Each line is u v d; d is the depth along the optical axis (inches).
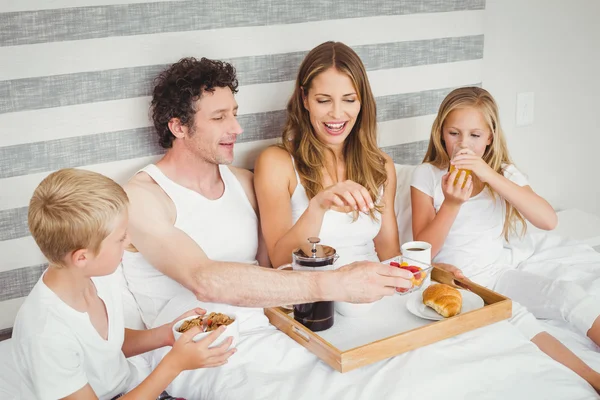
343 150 74.6
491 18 92.9
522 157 102.6
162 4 68.0
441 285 62.0
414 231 77.5
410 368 53.6
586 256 78.0
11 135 64.5
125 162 70.2
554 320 69.7
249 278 57.6
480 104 73.4
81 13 64.7
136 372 58.3
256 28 73.7
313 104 69.4
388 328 58.6
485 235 75.7
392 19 82.3
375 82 83.2
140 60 68.3
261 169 70.6
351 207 62.2
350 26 79.7
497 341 57.9
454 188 70.7
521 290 71.8
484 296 63.9
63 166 67.3
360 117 72.3
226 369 56.2
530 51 97.9
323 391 51.8
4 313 67.6
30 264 68.0
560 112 104.1
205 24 70.8
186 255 60.0
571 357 61.7
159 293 64.9
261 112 76.4
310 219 64.9
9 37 62.5
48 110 65.5
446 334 57.5
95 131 68.0
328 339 56.9
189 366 50.4
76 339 49.7
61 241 46.9
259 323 61.9
